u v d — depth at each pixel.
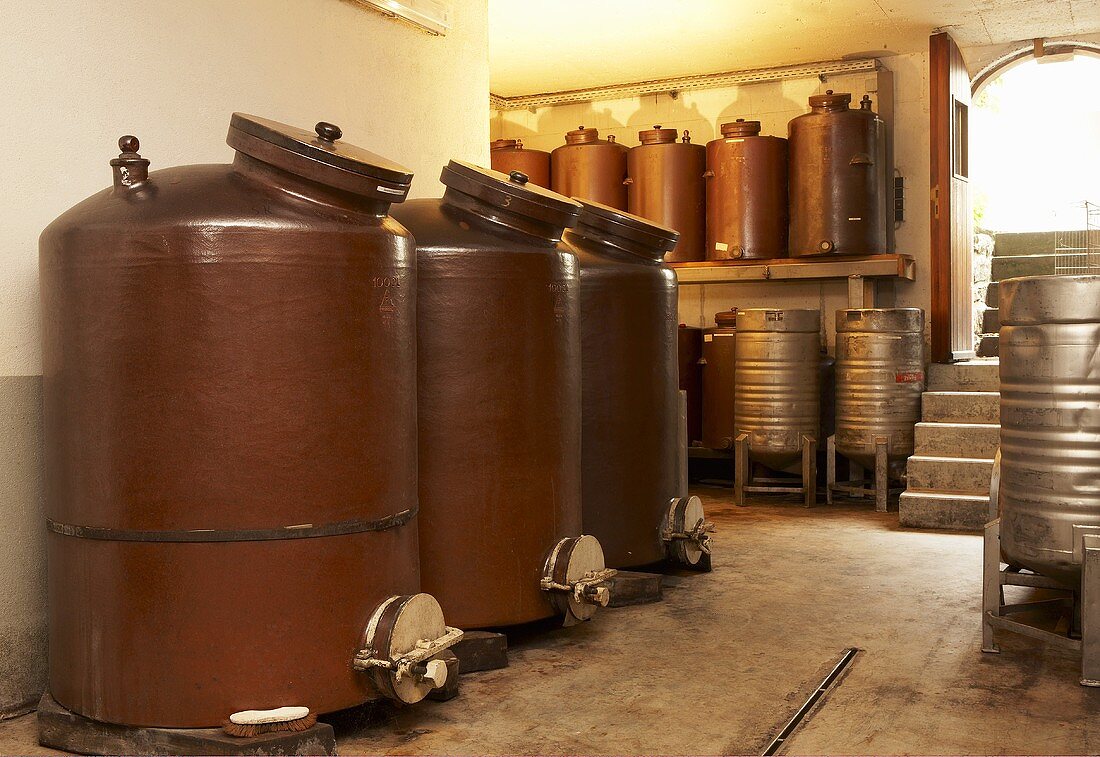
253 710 2.39
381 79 4.41
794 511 6.45
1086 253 10.13
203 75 3.49
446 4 4.81
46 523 2.64
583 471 4.03
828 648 3.39
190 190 2.48
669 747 2.53
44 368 2.61
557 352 3.32
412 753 2.50
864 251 6.92
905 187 7.64
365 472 2.55
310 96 3.99
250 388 2.40
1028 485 3.15
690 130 8.44
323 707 2.47
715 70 8.11
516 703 2.87
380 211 2.66
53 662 2.62
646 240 4.21
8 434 2.85
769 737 2.59
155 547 2.40
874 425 6.52
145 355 2.40
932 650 3.36
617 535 4.11
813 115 6.99
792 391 6.67
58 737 2.54
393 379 2.63
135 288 2.40
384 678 2.51
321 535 2.47
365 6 4.29
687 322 8.37
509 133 9.10
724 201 7.32
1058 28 7.16
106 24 3.14
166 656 2.40
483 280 3.15
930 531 5.66
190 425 2.39
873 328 6.50
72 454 2.49
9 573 2.84
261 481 2.41
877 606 3.96
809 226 6.99
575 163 7.80
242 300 2.40
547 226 3.31
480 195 3.26
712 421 7.59
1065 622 3.54
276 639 2.42
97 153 3.12
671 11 6.66
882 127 7.10
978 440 6.16
